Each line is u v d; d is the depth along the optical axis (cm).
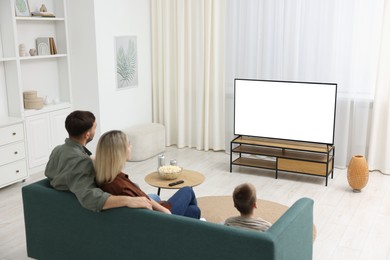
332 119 568
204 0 685
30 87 627
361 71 604
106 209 304
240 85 615
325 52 618
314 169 569
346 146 623
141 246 299
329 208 496
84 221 316
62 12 641
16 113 590
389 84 591
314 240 411
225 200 485
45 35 640
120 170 307
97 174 305
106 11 646
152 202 312
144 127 705
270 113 604
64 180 316
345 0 596
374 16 588
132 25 696
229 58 682
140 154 668
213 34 688
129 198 297
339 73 615
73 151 318
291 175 607
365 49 598
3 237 432
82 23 637
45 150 625
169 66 733
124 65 688
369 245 413
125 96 699
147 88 744
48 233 335
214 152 721
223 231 269
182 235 283
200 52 702
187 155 705
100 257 318
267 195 536
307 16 620
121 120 696
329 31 611
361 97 610
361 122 615
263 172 620
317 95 571
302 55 634
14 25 565
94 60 640
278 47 645
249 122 620
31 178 598
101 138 304
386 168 604
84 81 654
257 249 260
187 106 736
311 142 586
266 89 600
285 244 271
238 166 647
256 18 653
